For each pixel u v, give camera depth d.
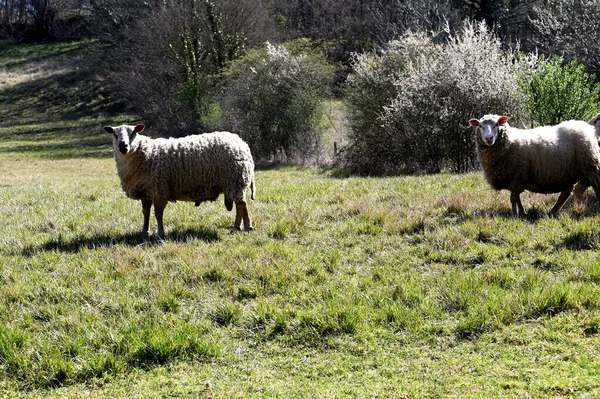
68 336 5.55
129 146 8.49
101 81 55.25
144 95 42.50
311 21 54.84
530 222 8.61
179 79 39.81
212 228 9.52
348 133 24.34
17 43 71.62
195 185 8.98
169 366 5.21
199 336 5.54
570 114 17.61
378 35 46.09
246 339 5.69
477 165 19.73
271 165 27.27
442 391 4.53
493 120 8.73
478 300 5.93
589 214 8.70
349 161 23.36
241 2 40.31
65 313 6.25
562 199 9.13
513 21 42.22
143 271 7.32
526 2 41.19
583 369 4.63
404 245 8.05
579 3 32.09
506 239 7.80
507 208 9.45
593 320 5.31
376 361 5.11
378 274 7.02
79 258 8.00
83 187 15.80
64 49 67.31
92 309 6.26
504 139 8.82
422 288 6.40
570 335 5.21
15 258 7.98
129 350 5.32
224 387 4.83
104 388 4.91
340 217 9.62
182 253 7.89
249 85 29.80
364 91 22.67
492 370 4.79
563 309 5.67
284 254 7.84
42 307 6.29
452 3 42.53
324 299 6.36
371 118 22.41
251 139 30.00
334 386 4.74
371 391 4.61
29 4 75.69
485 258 7.27
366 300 6.22
